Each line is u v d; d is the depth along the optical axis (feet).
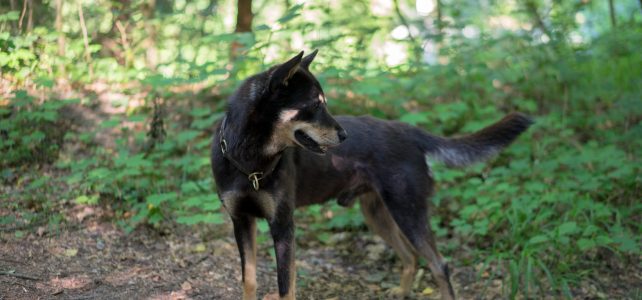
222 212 16.89
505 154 20.18
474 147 14.32
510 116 14.49
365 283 14.88
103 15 25.02
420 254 13.43
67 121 18.94
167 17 24.93
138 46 25.02
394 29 26.63
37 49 20.79
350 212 17.38
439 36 22.79
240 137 11.35
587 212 17.22
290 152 12.32
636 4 30.76
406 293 14.35
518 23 27.89
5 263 12.87
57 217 15.10
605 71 24.23
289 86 11.21
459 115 21.30
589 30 28.45
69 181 15.81
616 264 15.58
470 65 22.39
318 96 11.45
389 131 13.83
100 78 21.63
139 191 16.63
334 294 14.08
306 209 17.65
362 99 22.31
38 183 15.76
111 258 13.99
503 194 17.74
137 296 12.56
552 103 23.67
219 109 20.43
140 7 25.55
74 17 24.80
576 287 14.55
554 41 23.57
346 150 13.29
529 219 16.05
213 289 13.42
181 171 18.10
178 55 25.04
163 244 15.07
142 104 20.36
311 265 15.39
